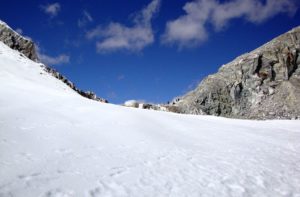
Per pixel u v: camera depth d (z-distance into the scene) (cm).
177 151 1549
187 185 1059
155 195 945
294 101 12756
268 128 2917
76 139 1504
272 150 1845
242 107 13812
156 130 2105
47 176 968
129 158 1310
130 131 1905
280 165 1480
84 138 1552
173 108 13250
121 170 1134
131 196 916
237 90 14475
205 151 1633
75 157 1213
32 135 1434
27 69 6178
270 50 15612
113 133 1783
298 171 1405
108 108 2808
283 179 1249
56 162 1115
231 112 13762
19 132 1441
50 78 6450
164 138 1855
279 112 12419
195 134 2172
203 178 1153
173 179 1104
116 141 1598
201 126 2616
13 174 934
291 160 1625
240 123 3183
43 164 1070
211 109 13800
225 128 2628
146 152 1452
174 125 2497
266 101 13400
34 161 1084
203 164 1352
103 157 1272
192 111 13538
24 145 1251
